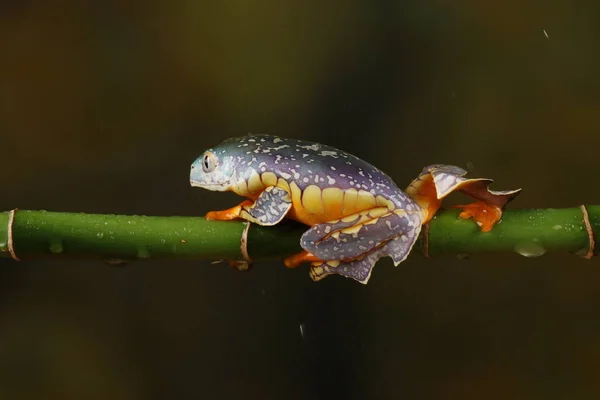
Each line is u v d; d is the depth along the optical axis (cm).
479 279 86
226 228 56
